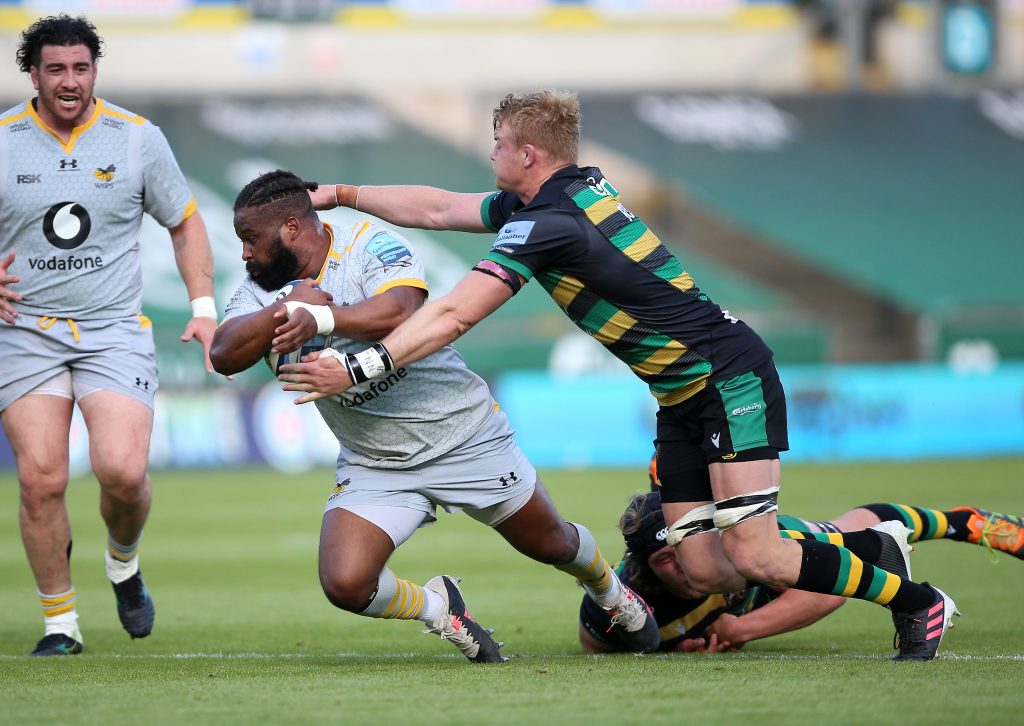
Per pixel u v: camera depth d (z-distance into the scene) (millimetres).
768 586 17266
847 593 16125
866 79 103062
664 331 16219
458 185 93062
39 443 18422
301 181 16188
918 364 91125
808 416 69625
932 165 97625
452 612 16562
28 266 18531
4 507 50281
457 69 102000
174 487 58562
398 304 15414
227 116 94562
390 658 18219
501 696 13633
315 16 100062
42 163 18422
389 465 16516
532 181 16312
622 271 16016
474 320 15469
